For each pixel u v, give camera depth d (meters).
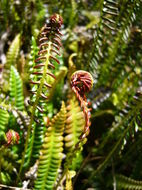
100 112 0.41
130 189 0.37
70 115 0.34
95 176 0.39
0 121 0.33
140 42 0.43
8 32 0.49
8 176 0.34
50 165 0.32
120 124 0.38
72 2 0.47
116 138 0.39
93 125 0.42
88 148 0.43
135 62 0.44
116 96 0.44
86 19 0.53
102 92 0.45
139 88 0.45
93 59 0.39
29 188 0.35
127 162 0.42
